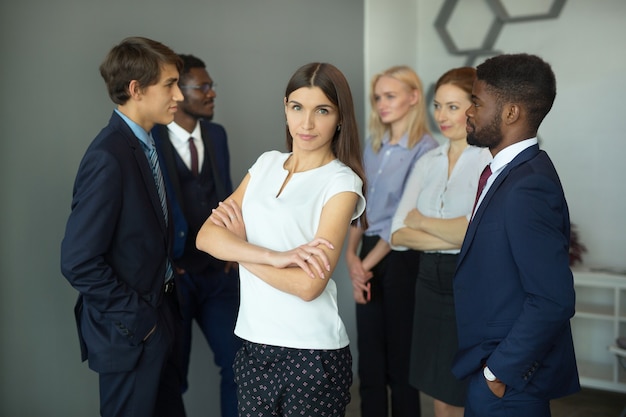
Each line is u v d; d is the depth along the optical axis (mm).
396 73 3617
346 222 1982
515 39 5012
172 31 3635
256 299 2035
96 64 3281
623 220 4672
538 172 1952
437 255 2883
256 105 4160
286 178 2094
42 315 3102
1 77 2900
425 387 2922
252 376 2051
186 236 3252
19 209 2992
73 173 3201
